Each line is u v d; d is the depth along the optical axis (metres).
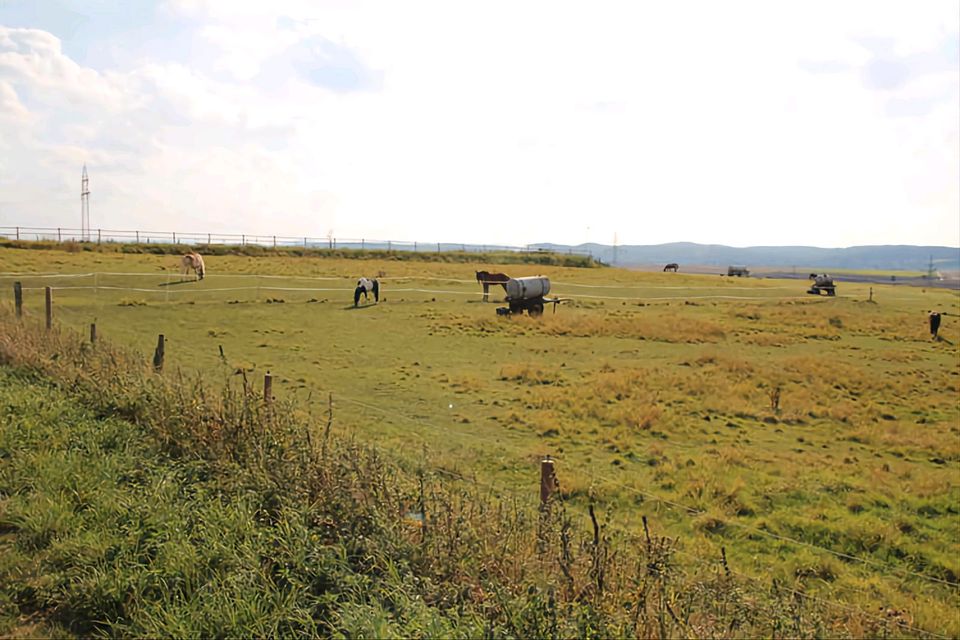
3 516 6.84
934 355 30.72
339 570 5.66
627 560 5.79
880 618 6.86
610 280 65.75
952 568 8.95
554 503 6.72
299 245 82.69
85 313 29.59
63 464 8.04
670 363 25.22
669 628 4.68
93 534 6.36
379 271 57.19
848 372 24.73
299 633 4.97
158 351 15.75
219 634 4.92
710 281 72.44
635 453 13.73
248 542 6.05
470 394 18.66
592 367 23.84
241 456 7.99
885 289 75.69
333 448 7.85
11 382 12.28
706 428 16.12
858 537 9.80
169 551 5.91
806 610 6.29
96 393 11.09
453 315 35.66
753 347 31.03
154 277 44.25
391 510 6.32
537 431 15.08
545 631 4.50
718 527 10.03
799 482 12.16
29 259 48.25
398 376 20.66
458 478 10.20
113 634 5.05
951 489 12.16
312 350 24.58
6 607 5.39
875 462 13.93
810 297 56.62
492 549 5.67
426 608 4.86
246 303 35.91
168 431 9.05
